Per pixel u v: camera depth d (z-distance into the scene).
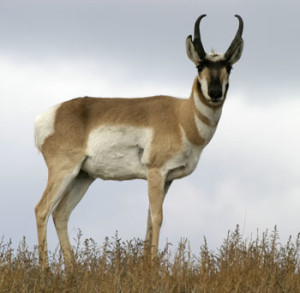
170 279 22.25
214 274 22.73
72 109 32.59
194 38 30.22
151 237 30.39
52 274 23.27
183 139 30.59
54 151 32.31
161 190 30.62
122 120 31.62
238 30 30.39
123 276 23.56
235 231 25.98
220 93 29.03
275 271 23.62
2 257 23.77
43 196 31.95
